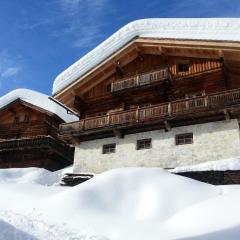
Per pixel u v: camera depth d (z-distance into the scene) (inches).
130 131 854.5
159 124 812.6
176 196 455.5
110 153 867.4
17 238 311.4
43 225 374.0
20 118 1358.3
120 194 478.3
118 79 957.8
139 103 915.4
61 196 483.8
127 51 911.7
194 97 770.8
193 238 329.4
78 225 389.7
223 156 722.8
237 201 400.2
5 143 1270.9
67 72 983.0
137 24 901.2
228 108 721.6
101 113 965.8
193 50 836.6
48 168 1247.5
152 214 419.8
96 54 949.8
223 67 813.2
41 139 1221.7
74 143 929.5
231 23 776.9
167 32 845.2
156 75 851.4
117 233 364.2
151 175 522.9
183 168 714.8
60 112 1325.0
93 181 522.6
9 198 525.0
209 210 393.4
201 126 772.0
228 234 329.4
